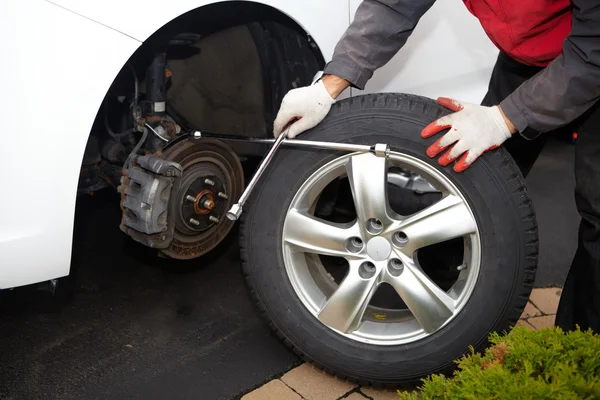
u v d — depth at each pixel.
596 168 1.78
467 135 1.76
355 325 1.97
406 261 1.92
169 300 2.52
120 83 2.21
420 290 1.90
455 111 1.81
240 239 2.03
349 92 2.22
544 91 1.67
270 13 2.12
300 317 2.01
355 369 1.98
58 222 1.81
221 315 2.45
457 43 2.25
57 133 1.73
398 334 1.96
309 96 1.87
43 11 1.65
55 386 2.01
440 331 1.91
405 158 1.87
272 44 2.26
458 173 1.83
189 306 2.49
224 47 2.34
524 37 1.85
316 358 2.02
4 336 2.23
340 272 2.74
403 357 1.93
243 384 2.07
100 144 2.31
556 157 3.94
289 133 1.91
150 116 2.14
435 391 1.39
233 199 2.30
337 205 2.62
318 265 2.17
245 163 2.93
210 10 2.10
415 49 2.21
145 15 1.77
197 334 2.32
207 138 2.08
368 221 1.92
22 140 1.70
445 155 1.79
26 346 2.19
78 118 1.75
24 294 2.48
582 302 1.88
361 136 1.89
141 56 2.14
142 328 2.34
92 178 2.33
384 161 1.87
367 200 1.89
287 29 2.18
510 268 1.83
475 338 1.88
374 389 2.07
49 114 1.71
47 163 1.74
